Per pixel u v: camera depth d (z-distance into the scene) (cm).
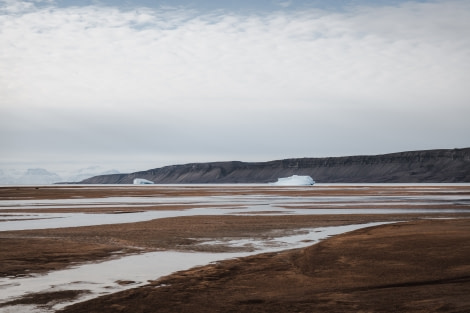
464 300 1215
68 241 2462
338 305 1241
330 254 1945
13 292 1419
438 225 2673
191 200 6806
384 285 1443
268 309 1230
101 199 7181
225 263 1872
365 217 3769
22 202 6288
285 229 3005
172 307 1262
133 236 2678
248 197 7844
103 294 1396
